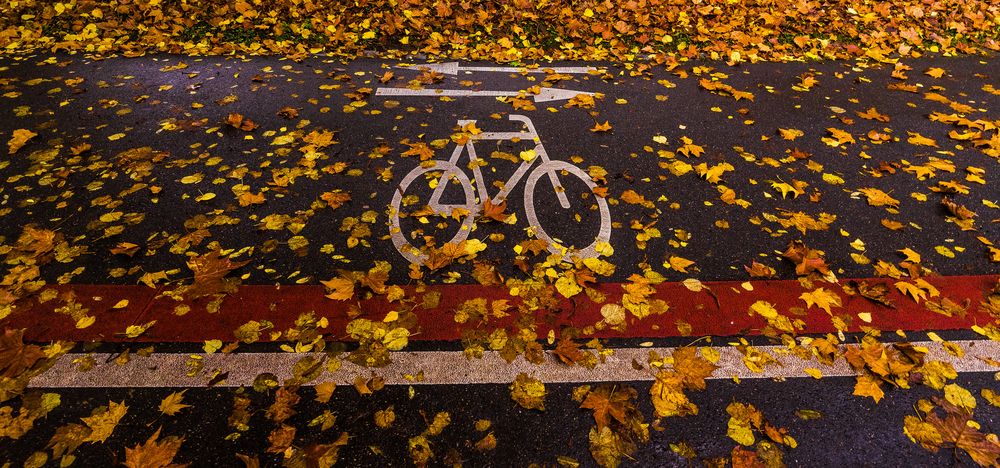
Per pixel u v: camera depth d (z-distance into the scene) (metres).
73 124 4.30
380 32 6.16
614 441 2.22
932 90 5.32
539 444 2.22
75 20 5.90
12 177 3.64
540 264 3.09
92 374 2.40
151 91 4.85
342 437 2.21
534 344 2.62
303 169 3.86
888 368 2.51
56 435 2.17
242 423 2.25
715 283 3.00
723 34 6.41
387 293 2.86
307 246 3.18
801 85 5.38
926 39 6.47
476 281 2.97
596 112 4.79
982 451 2.20
